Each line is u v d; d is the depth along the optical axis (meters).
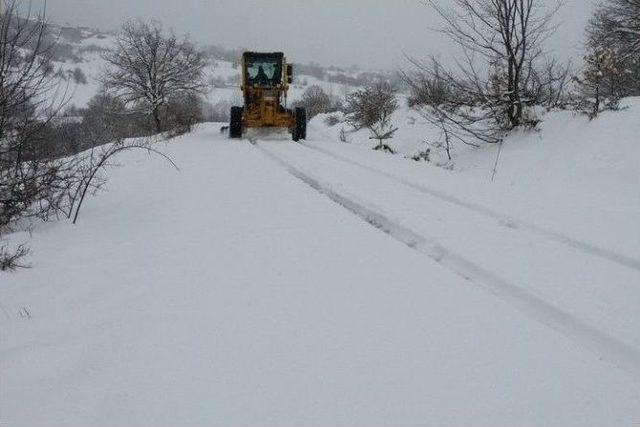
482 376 2.56
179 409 2.31
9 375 2.62
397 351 2.78
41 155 5.74
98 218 5.68
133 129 18.92
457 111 12.84
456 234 4.69
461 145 12.34
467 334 2.97
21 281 3.95
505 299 3.51
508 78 11.19
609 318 3.11
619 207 5.68
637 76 12.85
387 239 4.68
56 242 4.89
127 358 2.74
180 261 4.19
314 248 4.43
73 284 3.84
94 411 2.32
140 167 8.85
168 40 20.34
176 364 2.67
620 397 2.41
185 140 13.56
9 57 5.34
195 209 5.84
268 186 6.95
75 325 3.16
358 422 2.22
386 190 6.50
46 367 2.69
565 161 8.67
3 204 5.38
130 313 3.28
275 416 2.26
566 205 5.77
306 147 11.46
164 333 3.00
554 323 3.17
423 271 3.91
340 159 9.53
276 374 2.57
